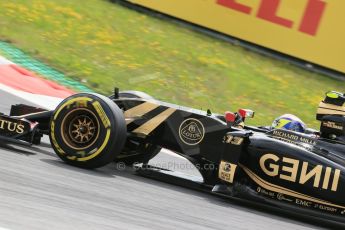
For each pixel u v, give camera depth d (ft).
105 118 78.48
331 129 76.79
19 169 69.72
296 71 206.49
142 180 82.48
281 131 78.54
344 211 71.10
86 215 55.77
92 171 79.87
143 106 86.12
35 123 83.51
